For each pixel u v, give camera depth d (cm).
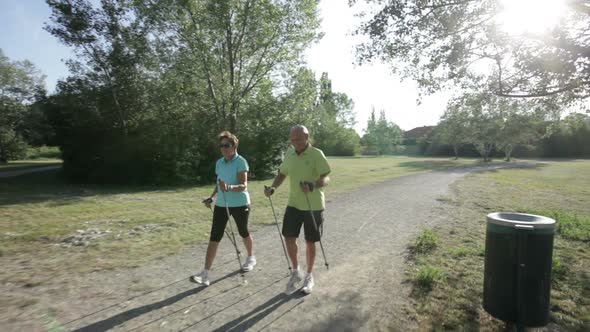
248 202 470
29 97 4344
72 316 360
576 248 613
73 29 1809
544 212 908
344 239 683
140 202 1198
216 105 2088
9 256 564
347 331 334
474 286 437
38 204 1127
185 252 591
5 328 335
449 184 1788
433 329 337
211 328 338
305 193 396
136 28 1981
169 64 2034
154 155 1886
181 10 1927
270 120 2234
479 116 1168
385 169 2966
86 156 1930
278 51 2183
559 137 5975
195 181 1972
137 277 472
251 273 487
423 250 596
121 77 1923
